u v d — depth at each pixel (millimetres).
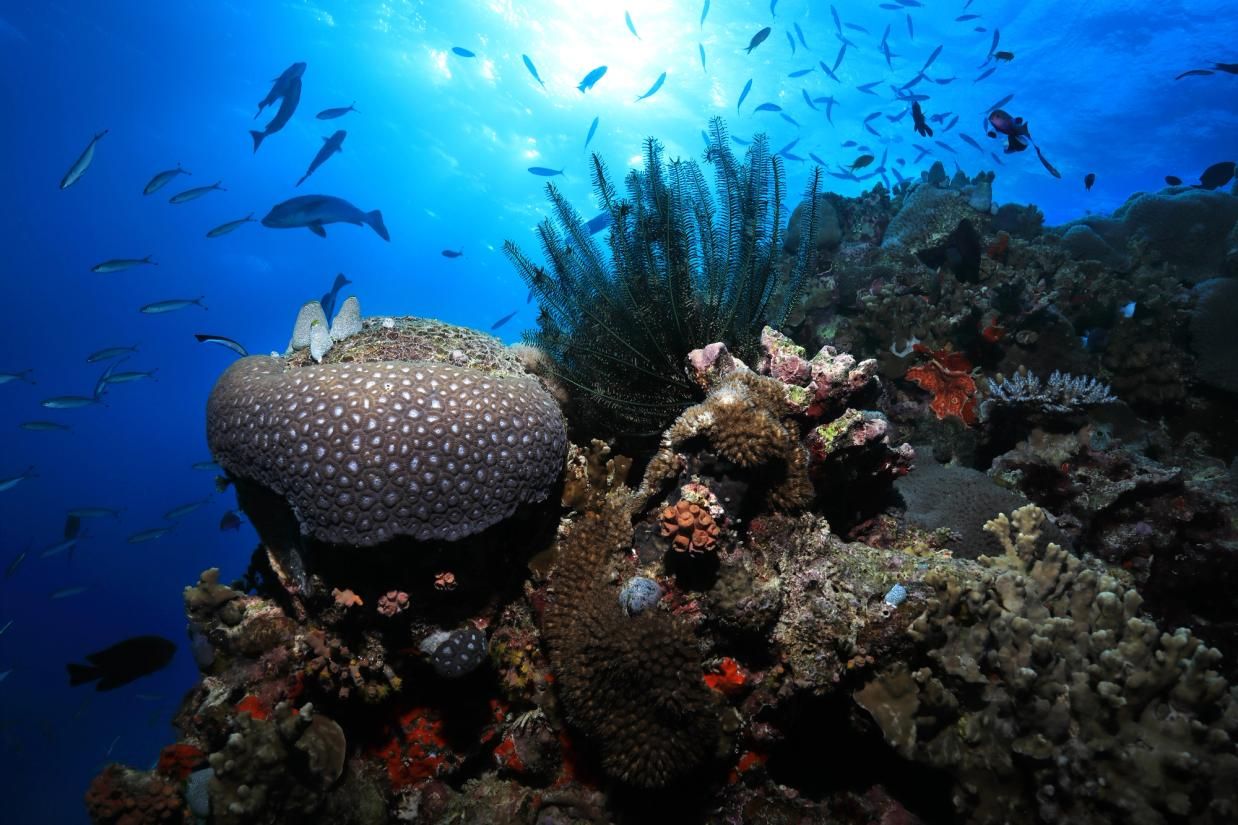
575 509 3549
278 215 6629
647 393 4297
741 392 3342
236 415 2914
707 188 4215
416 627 3158
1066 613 3014
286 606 3438
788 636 3035
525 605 3500
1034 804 2584
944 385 5699
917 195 8156
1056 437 4992
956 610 2896
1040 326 6145
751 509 3434
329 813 2949
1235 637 4355
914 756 2699
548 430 3094
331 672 3061
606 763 2875
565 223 4246
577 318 4375
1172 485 4602
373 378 2820
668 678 2736
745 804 3146
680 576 3215
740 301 4246
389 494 2652
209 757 2773
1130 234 7977
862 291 6922
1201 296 6277
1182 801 2289
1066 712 2547
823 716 3244
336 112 9023
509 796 3295
